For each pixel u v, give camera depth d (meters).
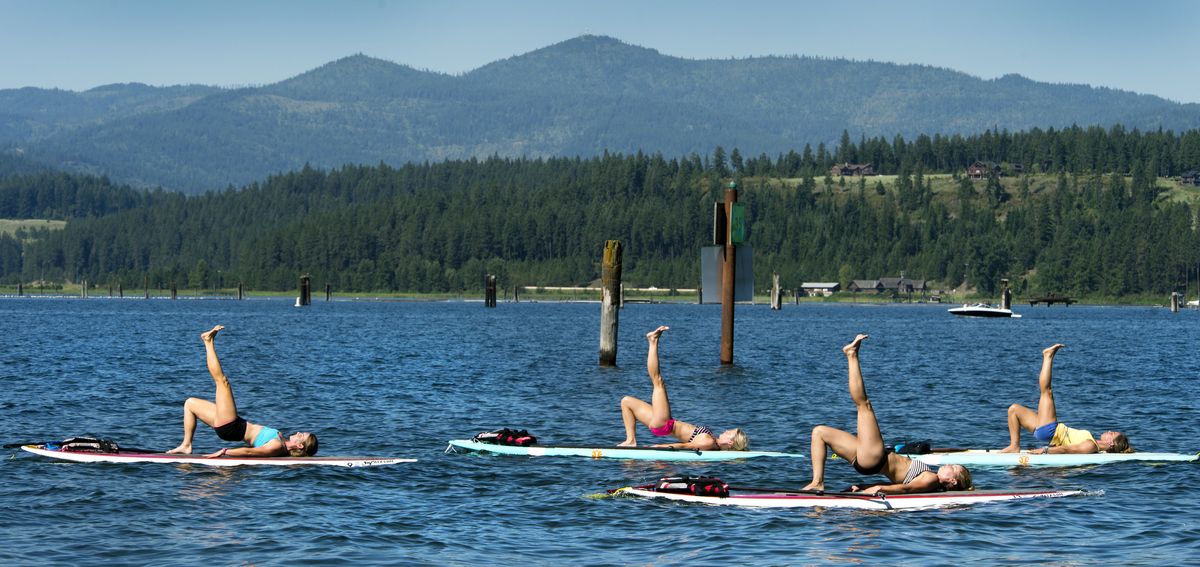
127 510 31.48
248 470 37.25
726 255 85.75
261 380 72.38
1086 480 37.22
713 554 27.59
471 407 58.06
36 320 191.12
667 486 33.81
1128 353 113.50
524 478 37.09
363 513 31.62
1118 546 28.33
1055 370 88.25
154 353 98.81
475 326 180.38
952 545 28.48
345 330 158.12
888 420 54.56
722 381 75.19
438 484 35.88
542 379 75.12
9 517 30.53
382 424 51.03
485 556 27.33
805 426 52.09
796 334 159.12
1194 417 55.84
